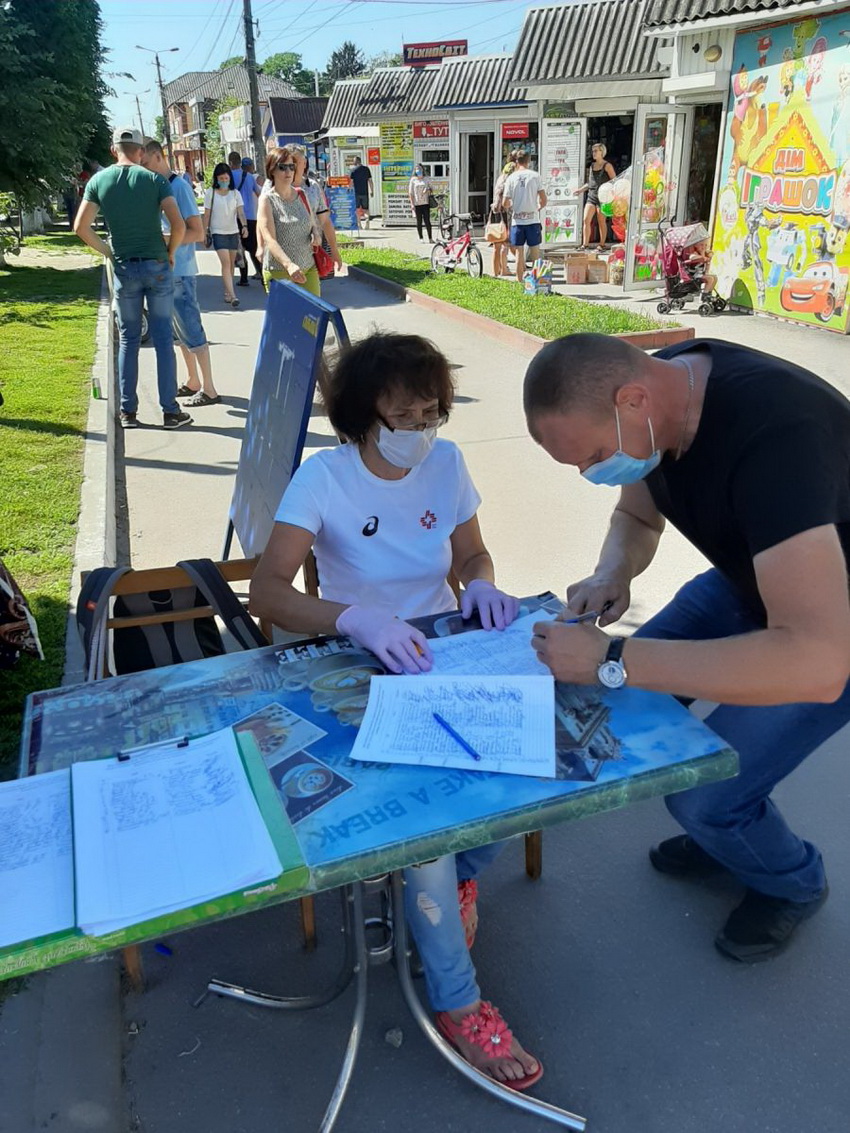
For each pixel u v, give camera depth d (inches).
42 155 737.6
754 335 374.0
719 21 383.6
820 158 363.3
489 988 92.9
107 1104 80.3
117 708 74.9
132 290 264.1
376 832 58.8
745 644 64.8
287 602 89.2
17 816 59.3
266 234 269.9
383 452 90.9
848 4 332.8
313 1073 84.2
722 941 95.8
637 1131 78.6
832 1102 80.7
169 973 95.0
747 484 65.7
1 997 89.0
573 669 69.3
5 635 123.8
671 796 92.1
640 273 494.6
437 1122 79.7
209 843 55.3
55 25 909.8
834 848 110.2
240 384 332.8
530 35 624.1
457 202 855.7
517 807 60.6
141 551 196.1
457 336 404.8
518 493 224.5
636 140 462.6
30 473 223.6
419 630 87.5
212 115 2050.9
